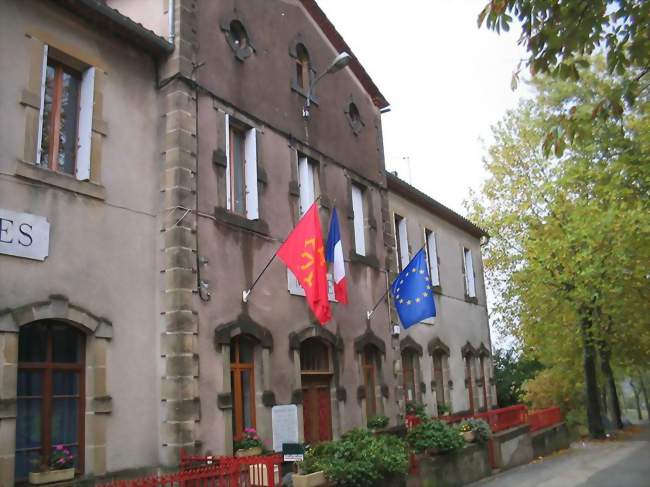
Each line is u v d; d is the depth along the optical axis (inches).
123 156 393.1
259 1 523.2
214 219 427.5
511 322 1048.8
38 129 349.4
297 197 523.2
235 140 482.0
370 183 657.0
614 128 551.2
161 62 429.1
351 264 593.0
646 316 907.4
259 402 441.4
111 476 346.0
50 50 367.6
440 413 778.2
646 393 2309.3
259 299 455.5
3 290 314.0
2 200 322.3
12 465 302.7
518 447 735.1
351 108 658.2
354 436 450.3
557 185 859.4
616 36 320.2
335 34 630.5
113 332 363.9
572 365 1122.0
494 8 299.1
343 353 549.3
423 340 773.9
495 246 1034.1
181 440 368.5
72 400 347.3
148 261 394.6
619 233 746.2
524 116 951.6
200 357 392.8
